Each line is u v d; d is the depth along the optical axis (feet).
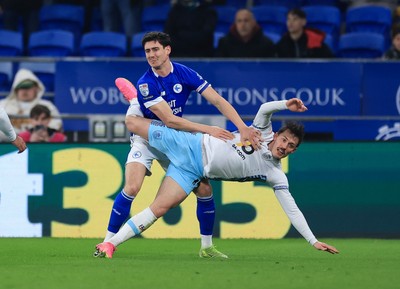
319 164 125.49
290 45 153.48
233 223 125.18
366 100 143.33
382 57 164.45
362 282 73.36
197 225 124.88
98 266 84.28
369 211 125.49
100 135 134.41
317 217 125.49
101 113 145.69
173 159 91.86
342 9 192.44
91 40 173.99
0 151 124.77
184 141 91.71
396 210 125.49
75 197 124.98
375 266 86.33
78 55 177.47
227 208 125.29
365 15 182.70
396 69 143.02
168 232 124.88
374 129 139.95
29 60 147.02
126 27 180.04
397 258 98.02
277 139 91.25
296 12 151.94
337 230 125.49
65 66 145.69
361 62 143.02
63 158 125.08
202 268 82.94
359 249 110.52
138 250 107.76
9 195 124.88
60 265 85.40
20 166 125.08
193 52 160.04
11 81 158.20
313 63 143.13
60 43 175.73
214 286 70.44
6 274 77.77
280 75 143.43
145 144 95.91
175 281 73.20
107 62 145.38
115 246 93.81
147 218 92.12
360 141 125.70
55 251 104.78
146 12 181.68
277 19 181.68
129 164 95.66
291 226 125.08
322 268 83.66
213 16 161.48
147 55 92.12
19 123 140.05
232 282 72.84
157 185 124.57
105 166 124.88
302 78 143.33
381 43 172.76
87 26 185.98
